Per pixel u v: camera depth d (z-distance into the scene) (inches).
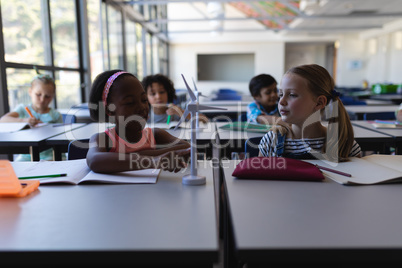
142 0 251.1
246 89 498.6
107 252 22.1
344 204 30.2
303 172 37.5
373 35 441.4
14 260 22.4
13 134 79.5
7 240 23.7
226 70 565.9
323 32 458.3
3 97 110.7
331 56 561.9
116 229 25.2
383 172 39.2
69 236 24.2
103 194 33.5
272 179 38.1
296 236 23.8
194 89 36.8
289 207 29.5
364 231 24.5
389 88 245.0
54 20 151.9
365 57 491.8
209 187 35.4
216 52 485.7
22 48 125.5
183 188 35.0
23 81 127.8
